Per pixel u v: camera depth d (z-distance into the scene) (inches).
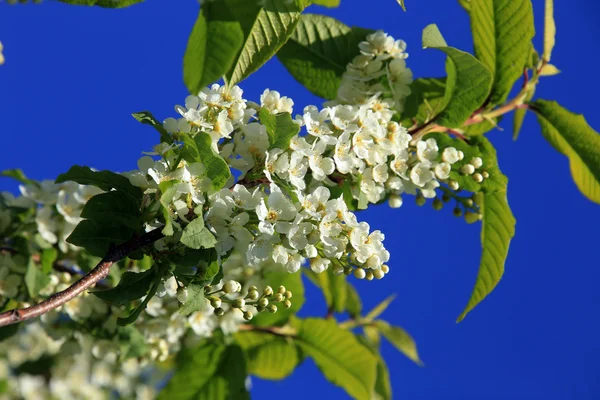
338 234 30.4
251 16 29.4
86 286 29.5
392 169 31.8
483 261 33.5
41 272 34.0
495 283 33.4
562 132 34.7
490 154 33.2
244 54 29.6
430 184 32.3
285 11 29.5
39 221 34.3
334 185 31.6
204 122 30.3
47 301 29.2
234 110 30.6
